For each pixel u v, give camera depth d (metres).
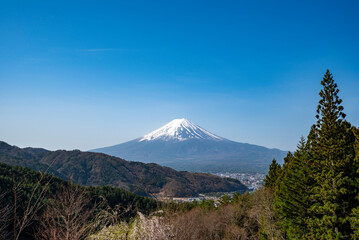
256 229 36.44
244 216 37.00
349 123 22.41
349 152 21.00
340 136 21.67
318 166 21.95
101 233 4.69
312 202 24.77
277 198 30.91
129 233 5.01
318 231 20.53
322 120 22.81
